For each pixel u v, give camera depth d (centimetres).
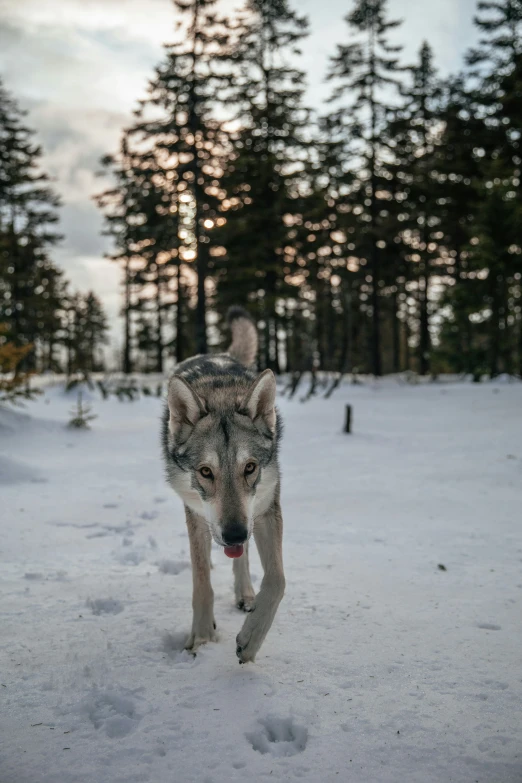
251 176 3059
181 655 340
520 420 1284
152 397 1967
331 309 3997
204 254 3039
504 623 368
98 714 279
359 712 277
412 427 1315
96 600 414
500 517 620
